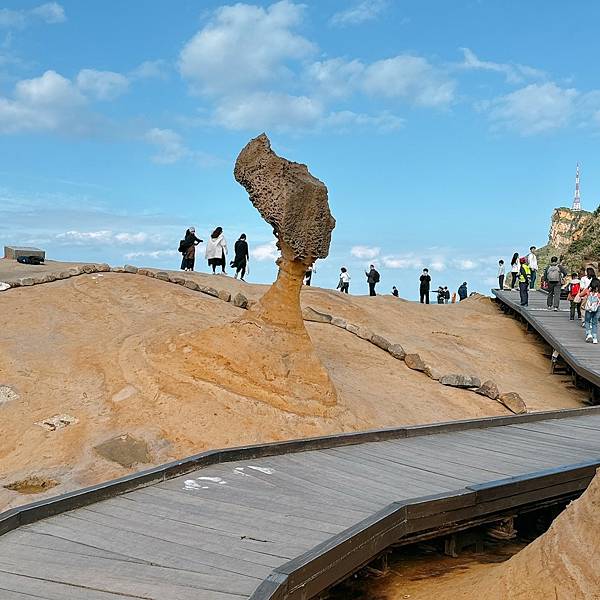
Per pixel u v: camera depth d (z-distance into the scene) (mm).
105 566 4246
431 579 5328
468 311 23484
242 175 9773
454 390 12312
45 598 3812
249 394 9242
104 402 9156
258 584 4016
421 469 6586
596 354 15453
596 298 16734
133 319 12227
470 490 5664
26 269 19000
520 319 22953
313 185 9594
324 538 4730
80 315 12375
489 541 6391
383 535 4918
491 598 4223
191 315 12859
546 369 17375
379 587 5164
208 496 5562
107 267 15406
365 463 6727
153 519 5035
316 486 5914
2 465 7961
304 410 9289
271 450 6824
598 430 8891
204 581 4051
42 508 4996
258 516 5137
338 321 14711
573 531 3982
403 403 11086
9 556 4367
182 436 8406
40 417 8844
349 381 11406
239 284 17047
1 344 10805
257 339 9727
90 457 7934
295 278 10055
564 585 3830
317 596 4648
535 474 6270
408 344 15758
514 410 11984
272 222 9672
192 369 9531
